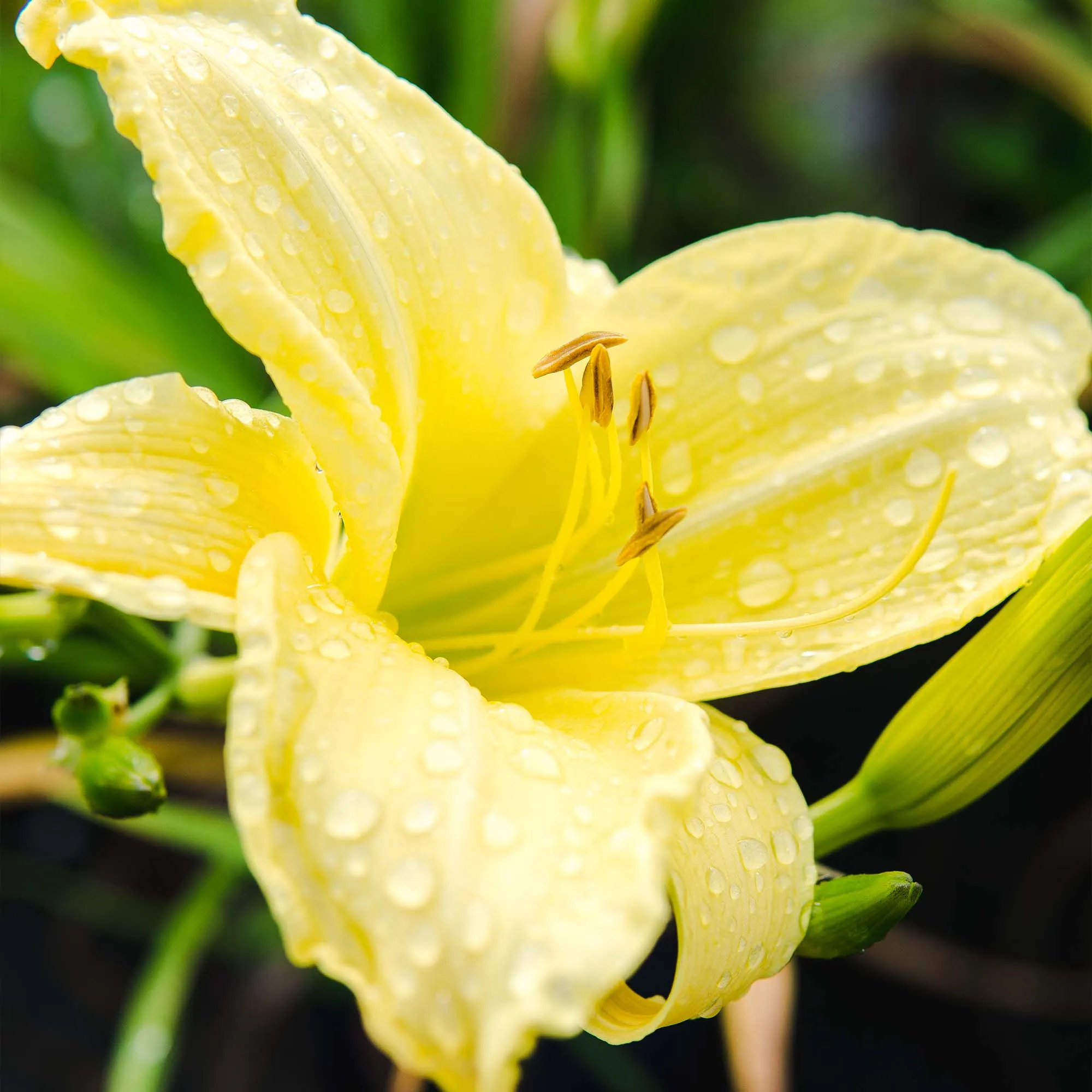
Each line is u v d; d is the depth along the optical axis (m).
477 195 0.43
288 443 0.42
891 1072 0.57
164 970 0.49
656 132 0.64
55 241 0.51
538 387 0.44
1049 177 0.66
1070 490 0.43
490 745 0.41
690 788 0.40
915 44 0.67
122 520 0.41
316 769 0.40
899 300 0.44
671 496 0.44
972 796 0.44
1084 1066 0.57
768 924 0.42
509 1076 0.39
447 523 0.44
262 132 0.42
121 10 0.42
